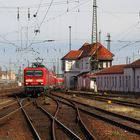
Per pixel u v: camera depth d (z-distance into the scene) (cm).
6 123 2809
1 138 2120
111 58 11288
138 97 6325
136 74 7738
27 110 3938
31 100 5647
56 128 2528
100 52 11300
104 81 9706
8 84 16550
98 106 4491
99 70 10475
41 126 2653
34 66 6762
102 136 2172
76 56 13300
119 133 2286
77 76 12181
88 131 2245
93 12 8638
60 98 6266
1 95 7225
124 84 8388
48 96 6938
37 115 3416
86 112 3681
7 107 4316
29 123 2714
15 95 7181
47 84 7044
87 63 11675
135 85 7788
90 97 6494
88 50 11938
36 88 6500
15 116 3306
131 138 2103
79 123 2806
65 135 2220
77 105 4691
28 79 6519
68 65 13425
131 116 3291
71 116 3341
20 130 2459
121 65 9444
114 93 8481
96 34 9038
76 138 2028
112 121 2825
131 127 2438
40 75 6506
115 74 8938
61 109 4094
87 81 10425
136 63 7825
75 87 12206
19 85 17325
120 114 3297
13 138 2128
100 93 8244
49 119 3091
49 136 2194
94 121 2953
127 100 5569
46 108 4278
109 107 4306
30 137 2172
